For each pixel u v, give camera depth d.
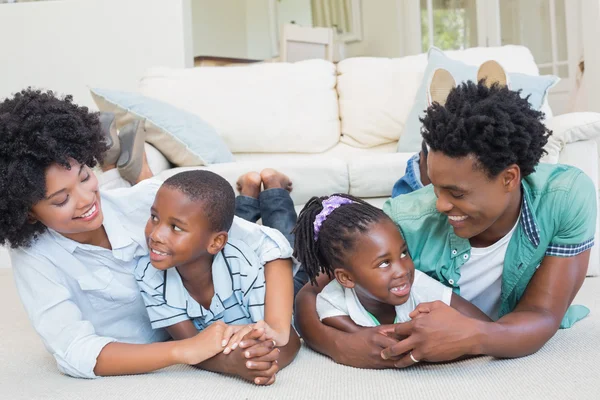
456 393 0.85
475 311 1.06
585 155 1.80
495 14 4.03
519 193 1.03
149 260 1.11
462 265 1.10
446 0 4.46
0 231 0.97
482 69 1.69
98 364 1.00
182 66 2.95
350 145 2.62
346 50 5.43
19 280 1.05
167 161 2.27
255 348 0.93
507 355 0.97
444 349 0.92
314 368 1.03
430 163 0.94
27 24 2.98
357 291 1.10
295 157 2.50
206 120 2.55
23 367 1.13
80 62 2.99
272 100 2.59
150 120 2.16
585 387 0.84
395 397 0.85
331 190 2.01
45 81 3.00
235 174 1.99
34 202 0.92
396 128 2.54
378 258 0.99
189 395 0.89
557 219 1.02
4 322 1.57
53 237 1.05
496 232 1.05
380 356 0.99
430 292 1.07
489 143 0.88
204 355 0.95
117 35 2.96
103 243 1.11
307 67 2.69
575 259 1.04
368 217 1.01
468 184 0.91
